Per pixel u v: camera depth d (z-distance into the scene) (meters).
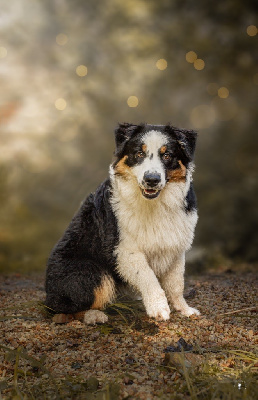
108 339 3.88
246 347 3.70
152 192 3.88
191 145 4.21
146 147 3.99
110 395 3.04
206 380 3.15
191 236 4.32
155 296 4.10
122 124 4.22
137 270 4.13
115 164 4.18
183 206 4.21
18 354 3.38
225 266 7.16
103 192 4.34
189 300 4.84
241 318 4.28
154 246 4.18
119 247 4.18
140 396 3.08
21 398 3.03
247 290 5.12
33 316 4.46
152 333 3.97
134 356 3.59
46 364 3.52
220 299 4.83
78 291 4.19
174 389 3.15
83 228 4.32
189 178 4.23
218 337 3.88
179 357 3.25
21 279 6.24
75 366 3.48
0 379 3.36
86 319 4.18
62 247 4.36
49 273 4.36
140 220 4.12
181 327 4.08
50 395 3.11
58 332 4.05
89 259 4.29
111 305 4.31
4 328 4.15
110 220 4.20
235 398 2.96
